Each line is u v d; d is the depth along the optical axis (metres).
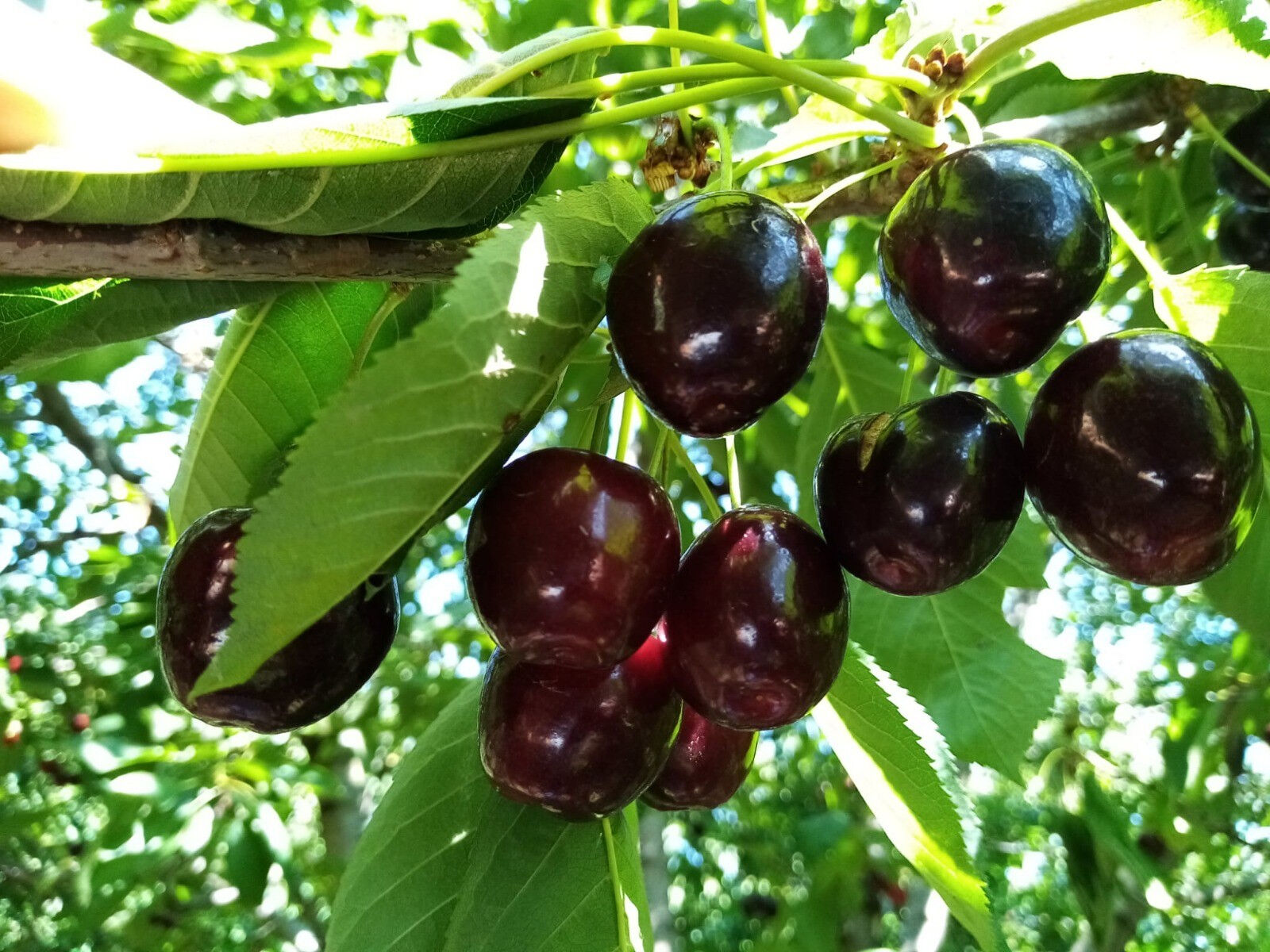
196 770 0.41
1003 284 0.10
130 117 0.11
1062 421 0.10
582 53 0.12
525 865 0.13
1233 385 0.10
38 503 0.69
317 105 0.30
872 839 0.49
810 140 0.14
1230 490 0.10
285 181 0.10
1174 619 0.70
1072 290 0.10
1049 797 0.34
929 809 0.12
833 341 0.22
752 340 0.09
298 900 0.49
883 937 0.50
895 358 0.32
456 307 0.08
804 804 0.67
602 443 0.12
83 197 0.10
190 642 0.11
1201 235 0.22
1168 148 0.20
